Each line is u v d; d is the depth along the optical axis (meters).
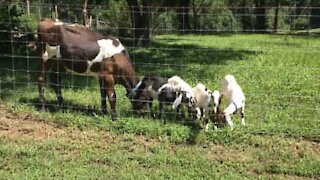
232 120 8.69
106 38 8.91
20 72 12.64
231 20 41.84
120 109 9.15
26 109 9.06
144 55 17.12
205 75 12.81
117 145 7.53
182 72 13.16
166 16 33.97
